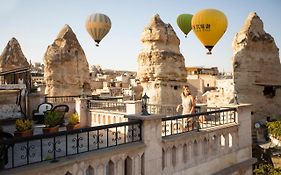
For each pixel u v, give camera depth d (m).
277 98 22.50
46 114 12.60
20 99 15.88
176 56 25.20
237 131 10.05
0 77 22.56
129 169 6.70
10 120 14.84
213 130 8.98
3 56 24.55
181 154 7.93
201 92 40.38
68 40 24.78
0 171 4.96
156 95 24.25
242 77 22.41
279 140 18.45
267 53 22.56
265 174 15.64
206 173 8.70
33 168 5.13
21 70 19.12
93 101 14.81
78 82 24.73
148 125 7.04
